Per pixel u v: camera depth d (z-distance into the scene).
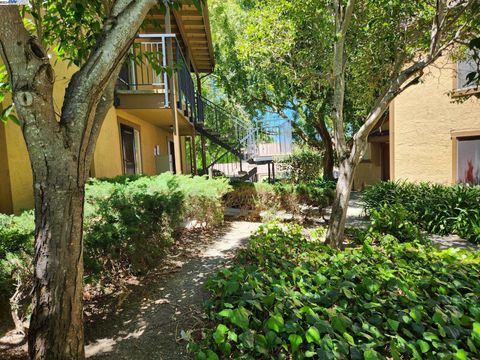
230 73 13.57
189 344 2.17
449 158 8.18
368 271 3.04
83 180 1.77
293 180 13.71
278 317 2.15
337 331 2.16
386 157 14.59
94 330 2.61
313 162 15.71
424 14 5.17
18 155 4.39
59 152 1.65
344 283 2.68
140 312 2.88
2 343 2.30
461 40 4.45
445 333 2.18
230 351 2.09
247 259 3.86
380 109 4.58
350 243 5.21
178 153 6.91
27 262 2.27
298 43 7.14
